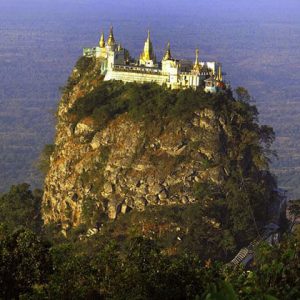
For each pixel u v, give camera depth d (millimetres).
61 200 150750
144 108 147750
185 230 134500
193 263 83188
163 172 142375
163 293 75688
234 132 148500
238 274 76188
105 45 171875
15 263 83500
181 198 139875
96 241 133250
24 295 76375
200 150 144125
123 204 141625
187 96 147125
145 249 82688
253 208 143625
